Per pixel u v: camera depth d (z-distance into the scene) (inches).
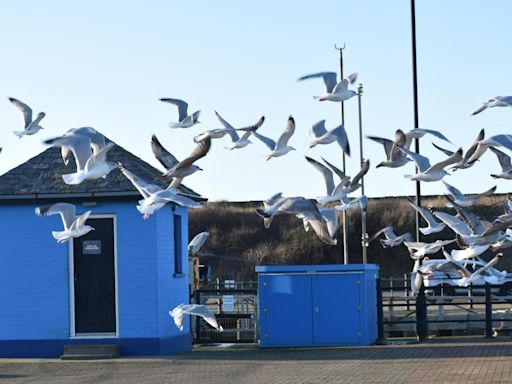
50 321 1108.5
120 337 1101.1
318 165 854.5
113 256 1109.7
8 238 1118.4
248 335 1275.8
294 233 2989.7
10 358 1101.7
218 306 1498.5
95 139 816.9
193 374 930.1
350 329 1156.5
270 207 755.4
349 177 856.9
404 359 1002.1
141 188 832.9
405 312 1396.4
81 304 1108.5
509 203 981.2
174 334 1138.0
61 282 1110.4
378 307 1215.6
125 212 1109.1
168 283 1136.2
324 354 1071.6
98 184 1107.3
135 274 1104.8
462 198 913.5
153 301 1101.7
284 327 1163.9
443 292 1423.5
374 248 2810.0
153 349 1098.1
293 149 863.7
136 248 1106.1
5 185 1118.4
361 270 1160.8
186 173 764.6
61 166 1139.3
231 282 1680.6
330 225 768.9
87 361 1055.0
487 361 967.0
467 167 881.5
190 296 1257.4
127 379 909.2
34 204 1113.4
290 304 1166.3
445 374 877.2
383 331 1219.2
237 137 876.6
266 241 2992.1
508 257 2369.6
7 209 1119.6
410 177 861.2
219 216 3093.0
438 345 1144.8
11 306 1113.4
